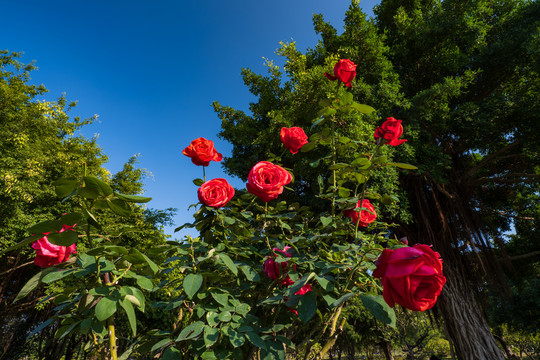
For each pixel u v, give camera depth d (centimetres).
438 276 65
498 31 771
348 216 141
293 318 114
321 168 545
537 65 625
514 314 1084
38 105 973
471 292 586
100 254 75
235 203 143
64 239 69
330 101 139
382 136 125
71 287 88
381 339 1527
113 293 74
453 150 739
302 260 114
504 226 952
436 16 734
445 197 654
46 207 822
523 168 811
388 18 860
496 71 705
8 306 858
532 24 657
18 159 809
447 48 742
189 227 125
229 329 90
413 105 629
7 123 883
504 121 718
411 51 775
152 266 78
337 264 100
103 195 64
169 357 88
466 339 539
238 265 109
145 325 670
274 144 679
